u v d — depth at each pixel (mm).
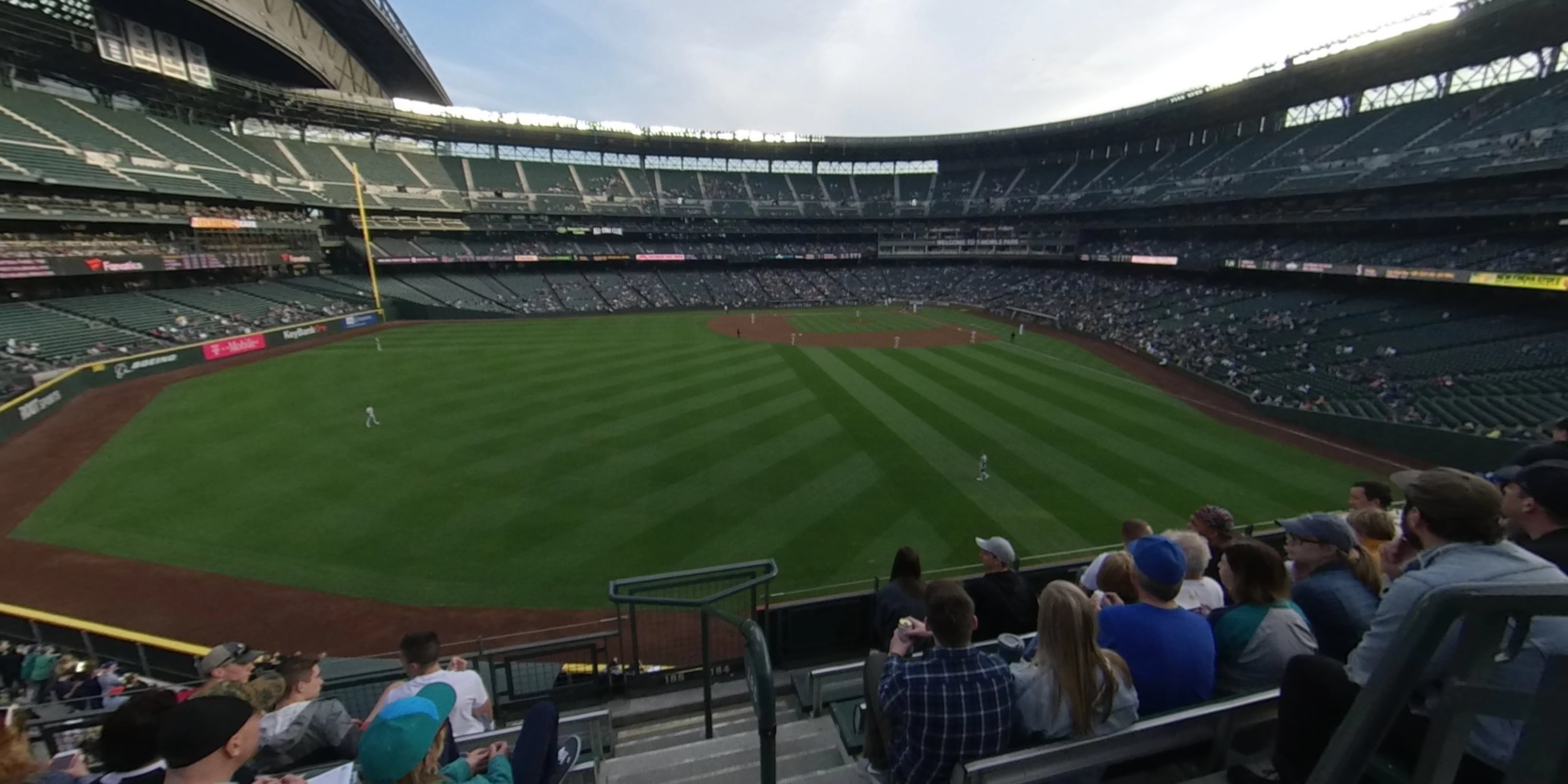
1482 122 39906
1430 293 36875
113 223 39594
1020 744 3451
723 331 52219
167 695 3695
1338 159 47000
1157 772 3557
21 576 14656
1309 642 3875
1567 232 32906
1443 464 21594
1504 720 2525
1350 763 1841
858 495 18422
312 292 52250
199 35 46250
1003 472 20234
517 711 8633
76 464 21172
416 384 31578
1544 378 25422
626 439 23125
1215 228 55406
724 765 5484
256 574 14672
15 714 3967
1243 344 37125
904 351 42656
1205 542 5855
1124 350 42531
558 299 65625
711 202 81875
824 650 9484
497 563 15039
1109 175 71250
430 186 66562
